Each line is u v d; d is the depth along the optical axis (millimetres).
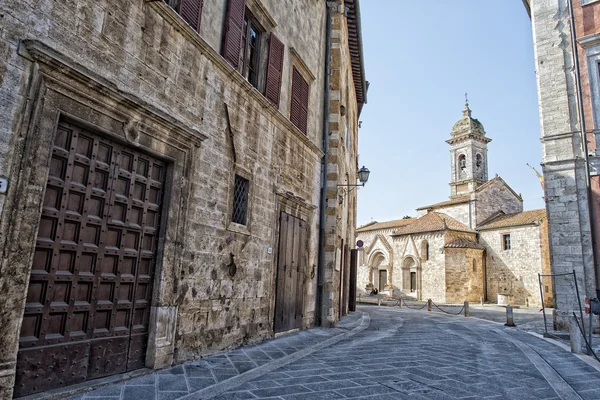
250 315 8570
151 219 6102
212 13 7547
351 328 12727
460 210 42719
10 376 3965
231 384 5512
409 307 29109
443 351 9016
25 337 4312
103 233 5246
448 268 37562
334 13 14625
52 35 4547
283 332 10117
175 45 6504
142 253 5902
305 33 12320
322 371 6547
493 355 8727
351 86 20219
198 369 6094
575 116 13641
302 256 11445
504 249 37469
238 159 8234
